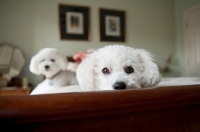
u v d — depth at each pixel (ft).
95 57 2.87
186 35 12.32
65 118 1.29
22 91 7.84
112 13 11.58
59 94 1.23
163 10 13.10
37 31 9.98
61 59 5.99
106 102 1.31
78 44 10.75
